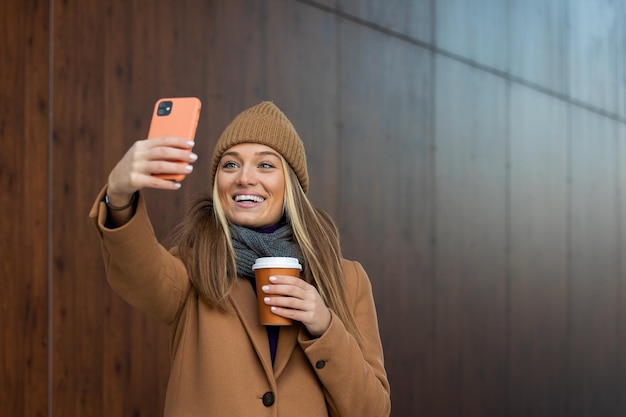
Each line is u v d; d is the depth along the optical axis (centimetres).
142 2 334
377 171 465
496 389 577
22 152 291
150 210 333
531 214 629
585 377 709
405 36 494
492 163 579
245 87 380
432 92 516
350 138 445
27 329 290
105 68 319
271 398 157
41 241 296
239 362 158
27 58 294
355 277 185
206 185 358
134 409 326
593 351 725
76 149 308
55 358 298
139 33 333
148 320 333
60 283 301
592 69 735
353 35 451
